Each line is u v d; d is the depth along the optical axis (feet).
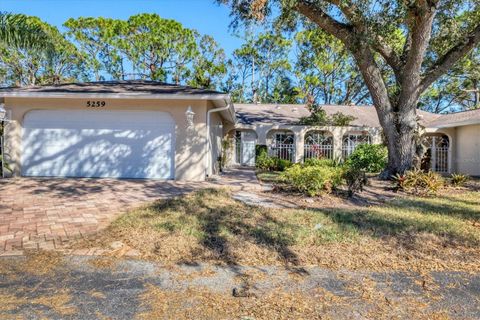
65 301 10.62
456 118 61.82
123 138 39.52
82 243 15.83
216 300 10.85
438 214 22.76
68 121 39.40
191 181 37.91
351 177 29.86
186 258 14.21
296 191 30.89
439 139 66.64
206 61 115.14
